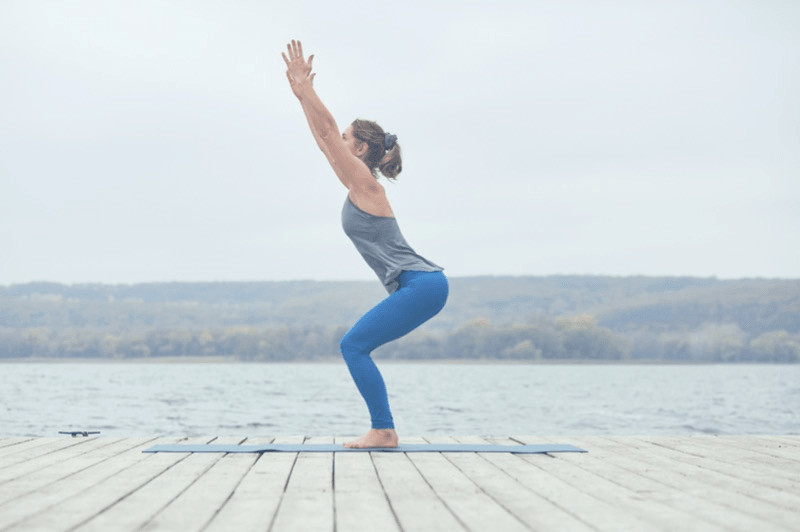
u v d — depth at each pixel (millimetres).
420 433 20016
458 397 41438
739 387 59125
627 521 2729
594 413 29422
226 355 154875
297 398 38125
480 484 3545
